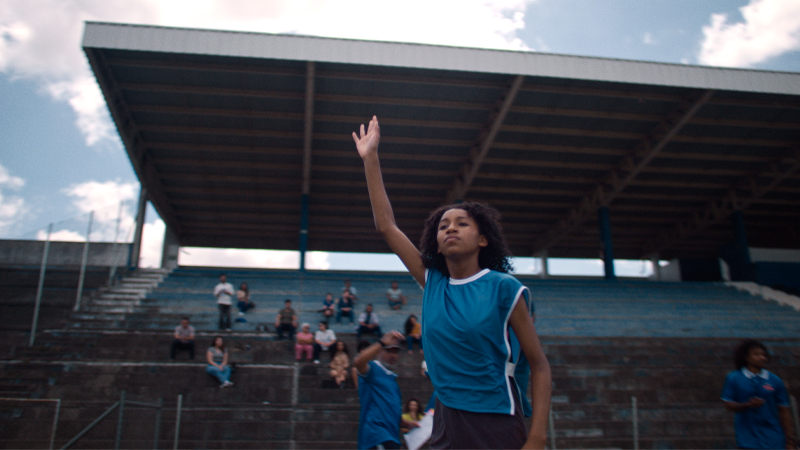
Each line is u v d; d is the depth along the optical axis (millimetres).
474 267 1889
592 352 14148
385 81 16578
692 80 16641
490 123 18359
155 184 21109
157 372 11344
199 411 9531
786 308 20453
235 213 24094
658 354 14078
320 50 15445
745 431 4910
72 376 11039
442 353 1735
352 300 16609
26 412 7340
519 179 21922
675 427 9898
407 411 8102
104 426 7328
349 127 18609
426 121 18344
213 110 17625
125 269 19328
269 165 20594
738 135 19688
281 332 13820
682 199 24250
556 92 17172
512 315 1684
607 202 22641
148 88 16453
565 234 26469
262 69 16047
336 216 24531
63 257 19031
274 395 10672
